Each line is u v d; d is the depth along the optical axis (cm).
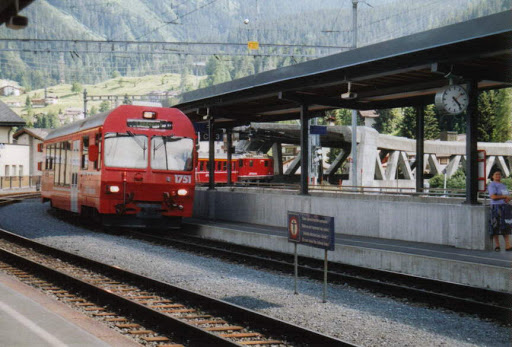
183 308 990
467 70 1502
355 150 3566
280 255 1664
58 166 2552
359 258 1486
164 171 2014
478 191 1564
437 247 1591
